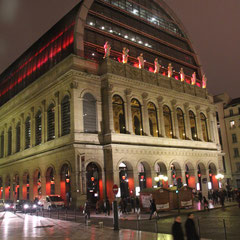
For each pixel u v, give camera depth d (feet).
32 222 98.58
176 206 118.32
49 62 166.20
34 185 164.96
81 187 129.59
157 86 168.14
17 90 201.16
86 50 152.35
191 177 177.99
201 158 185.37
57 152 144.15
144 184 157.48
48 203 134.62
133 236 64.13
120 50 169.27
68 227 82.53
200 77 220.64
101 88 148.77
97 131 142.10
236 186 244.83
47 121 159.12
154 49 192.85
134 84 156.87
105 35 164.04
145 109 160.15
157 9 208.95
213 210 116.88
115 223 74.79
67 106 143.84
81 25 152.05
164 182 159.53
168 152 164.25
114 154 138.10
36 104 171.63
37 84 172.35
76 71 139.33
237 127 251.39
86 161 134.31
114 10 176.86
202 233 67.31
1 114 218.79
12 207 167.73
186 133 181.78
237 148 248.93
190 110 191.42
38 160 161.68
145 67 178.70
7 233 75.46
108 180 137.18
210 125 202.69
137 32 183.32
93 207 137.49
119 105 150.92
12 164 194.08
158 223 86.53
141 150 150.10
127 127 149.18
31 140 172.96
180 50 212.43
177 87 185.06
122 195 146.10
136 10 191.21
